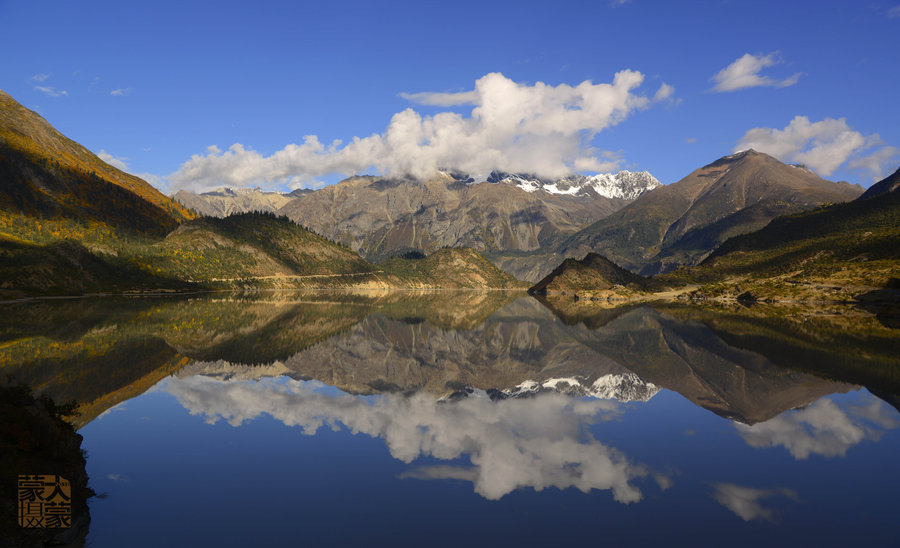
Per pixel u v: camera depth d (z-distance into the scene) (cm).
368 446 3447
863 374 6012
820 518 2406
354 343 8944
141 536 2178
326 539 2162
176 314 13225
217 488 2717
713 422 4081
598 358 7500
